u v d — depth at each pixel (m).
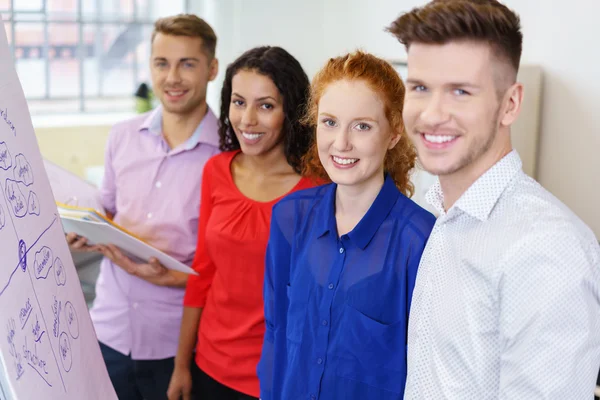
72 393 1.09
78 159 4.62
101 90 4.99
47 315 1.06
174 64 2.07
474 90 0.98
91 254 3.90
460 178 1.07
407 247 1.30
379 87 1.30
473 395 1.05
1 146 1.01
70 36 4.82
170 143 2.17
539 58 2.52
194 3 4.50
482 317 1.03
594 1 2.30
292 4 3.83
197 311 1.99
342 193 1.38
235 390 1.84
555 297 0.94
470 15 0.96
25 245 1.03
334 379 1.35
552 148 2.50
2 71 1.07
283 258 1.49
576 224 0.98
